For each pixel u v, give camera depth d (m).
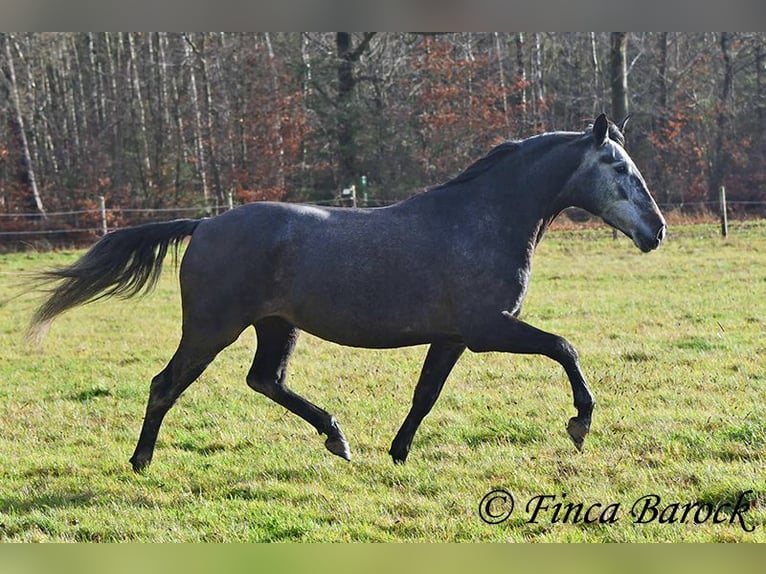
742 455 8.55
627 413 10.12
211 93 43.94
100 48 45.00
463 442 9.42
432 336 8.40
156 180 41.53
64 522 7.51
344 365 13.38
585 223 33.28
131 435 10.13
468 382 11.93
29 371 13.94
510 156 8.55
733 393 10.83
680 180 40.47
